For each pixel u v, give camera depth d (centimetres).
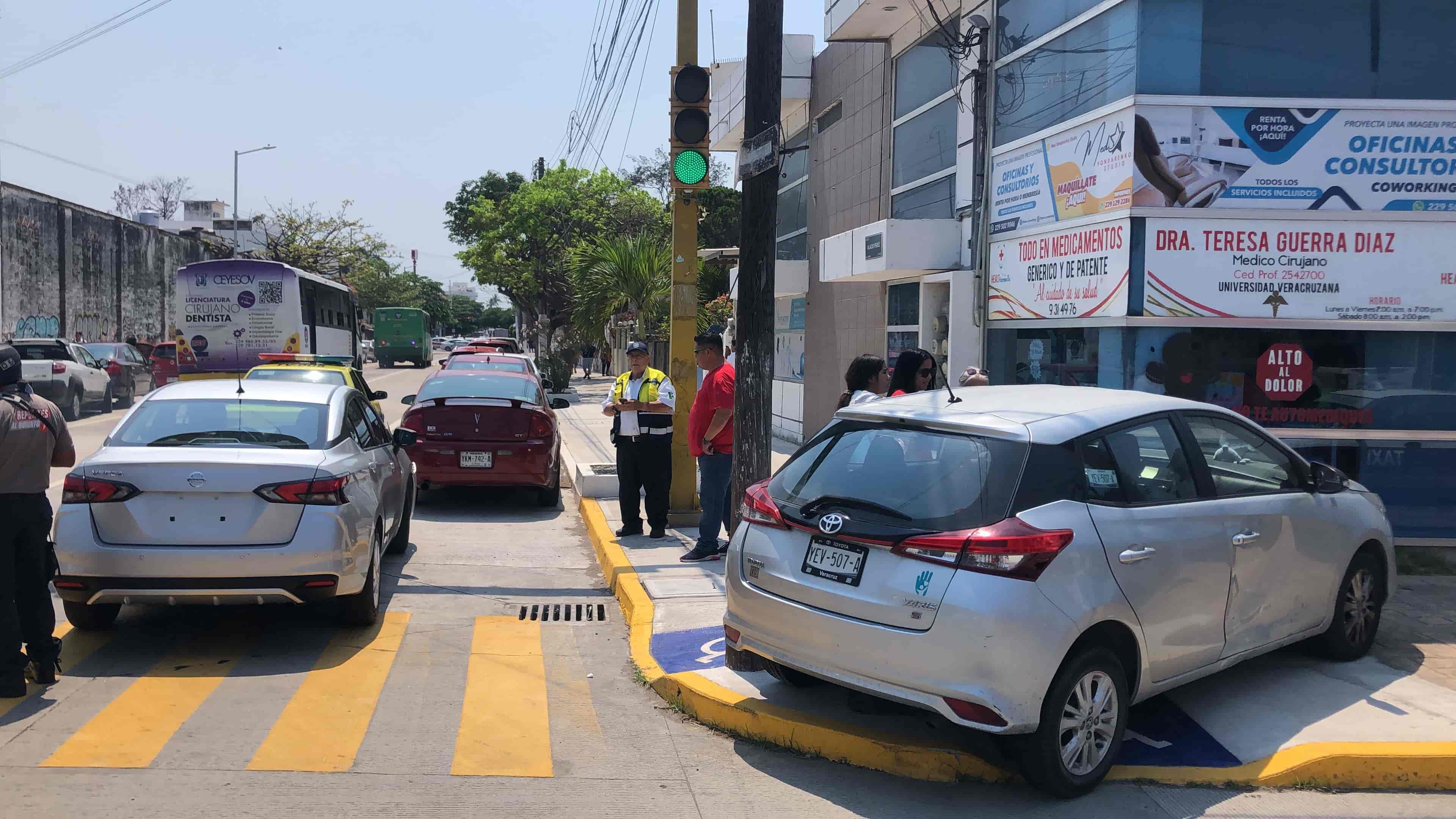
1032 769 430
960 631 412
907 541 431
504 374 1262
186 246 4322
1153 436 493
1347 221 813
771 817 421
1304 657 609
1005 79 1029
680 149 775
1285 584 539
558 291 4566
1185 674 486
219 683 561
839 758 479
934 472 451
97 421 2141
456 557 920
